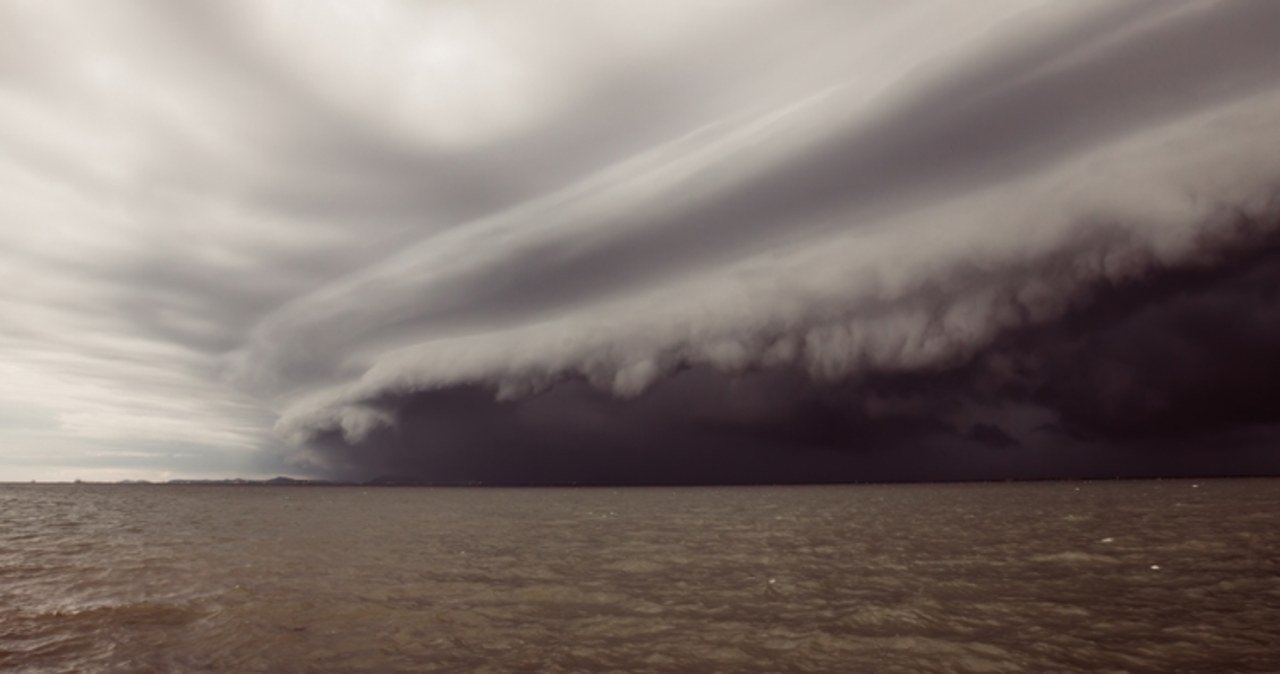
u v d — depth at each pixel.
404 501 125.62
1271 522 42.50
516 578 26.36
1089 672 13.46
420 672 14.16
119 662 14.88
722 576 26.33
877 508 77.81
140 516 69.06
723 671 14.12
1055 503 76.00
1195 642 15.21
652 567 29.11
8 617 19.19
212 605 20.95
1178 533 36.91
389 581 25.73
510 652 15.71
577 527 54.12
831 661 14.66
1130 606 18.89
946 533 42.06
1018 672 13.64
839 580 24.61
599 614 19.67
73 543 40.22
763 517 64.62
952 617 18.23
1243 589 20.72
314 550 36.81
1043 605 19.39
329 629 17.92
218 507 94.31
